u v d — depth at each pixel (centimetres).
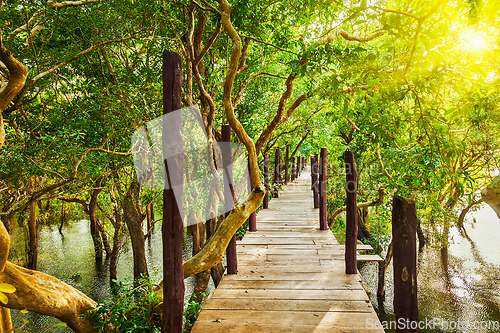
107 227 1923
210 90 782
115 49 903
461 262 1603
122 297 462
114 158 756
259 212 910
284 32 582
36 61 550
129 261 1670
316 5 398
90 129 674
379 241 1359
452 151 246
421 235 1802
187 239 1973
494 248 1772
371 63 255
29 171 596
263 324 296
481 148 1055
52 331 983
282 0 509
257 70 795
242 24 489
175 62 220
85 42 716
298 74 535
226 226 273
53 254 1783
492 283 1362
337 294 359
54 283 465
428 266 1578
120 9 625
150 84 690
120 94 685
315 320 303
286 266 453
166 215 225
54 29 621
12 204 727
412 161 562
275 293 363
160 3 613
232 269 425
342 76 274
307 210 943
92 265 1595
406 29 235
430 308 1204
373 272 1623
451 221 1339
